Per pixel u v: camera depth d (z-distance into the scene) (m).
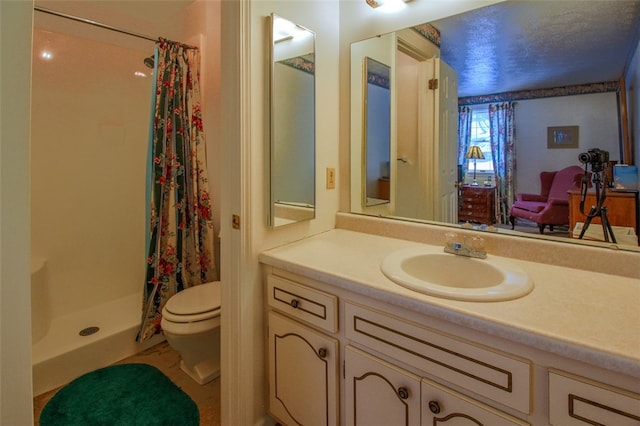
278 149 1.37
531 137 1.24
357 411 1.09
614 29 1.08
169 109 2.04
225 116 1.29
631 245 1.07
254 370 1.37
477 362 0.82
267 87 1.32
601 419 0.68
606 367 0.66
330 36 1.65
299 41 1.45
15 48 0.42
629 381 0.65
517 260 1.23
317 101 1.59
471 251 1.25
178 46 2.06
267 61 1.31
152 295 2.00
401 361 0.97
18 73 0.43
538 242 1.21
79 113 2.22
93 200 2.30
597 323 0.76
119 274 2.44
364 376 1.06
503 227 1.31
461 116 1.40
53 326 1.99
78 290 2.24
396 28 1.53
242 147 1.25
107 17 2.06
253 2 1.25
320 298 1.15
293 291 1.24
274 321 1.32
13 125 0.43
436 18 1.42
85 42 2.20
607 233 1.11
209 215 2.22
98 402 1.58
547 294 0.93
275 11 1.34
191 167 2.14
